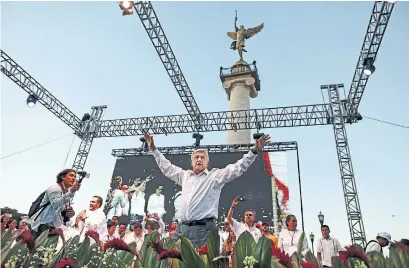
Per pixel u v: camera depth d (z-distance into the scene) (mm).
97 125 14930
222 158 13703
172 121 14531
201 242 2703
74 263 1854
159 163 3447
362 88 11711
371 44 10305
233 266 1498
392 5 9141
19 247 2086
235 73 17031
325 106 13094
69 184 3637
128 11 9641
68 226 5613
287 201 12273
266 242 1537
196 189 3010
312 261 1736
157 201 13180
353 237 10844
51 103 13438
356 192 11430
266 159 13312
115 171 14266
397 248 1724
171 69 13086
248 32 18469
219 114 14195
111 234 6469
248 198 12477
